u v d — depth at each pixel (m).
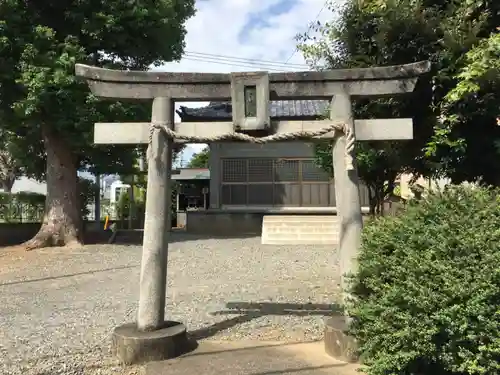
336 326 5.09
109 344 5.54
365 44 5.99
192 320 6.60
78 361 4.97
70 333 6.04
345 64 6.48
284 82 5.29
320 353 5.20
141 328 5.18
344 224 5.11
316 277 9.67
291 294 8.18
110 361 4.95
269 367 4.75
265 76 5.19
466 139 5.22
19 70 12.36
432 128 5.59
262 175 19.23
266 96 5.20
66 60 12.12
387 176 9.03
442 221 3.83
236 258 12.35
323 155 10.32
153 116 5.34
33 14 12.86
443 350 3.53
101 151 13.80
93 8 12.90
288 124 5.32
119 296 8.24
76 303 7.73
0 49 11.84
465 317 3.38
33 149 16.88
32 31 12.37
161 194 5.29
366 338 4.10
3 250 14.31
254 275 10.01
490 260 3.44
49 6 13.07
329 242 15.41
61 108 12.41
